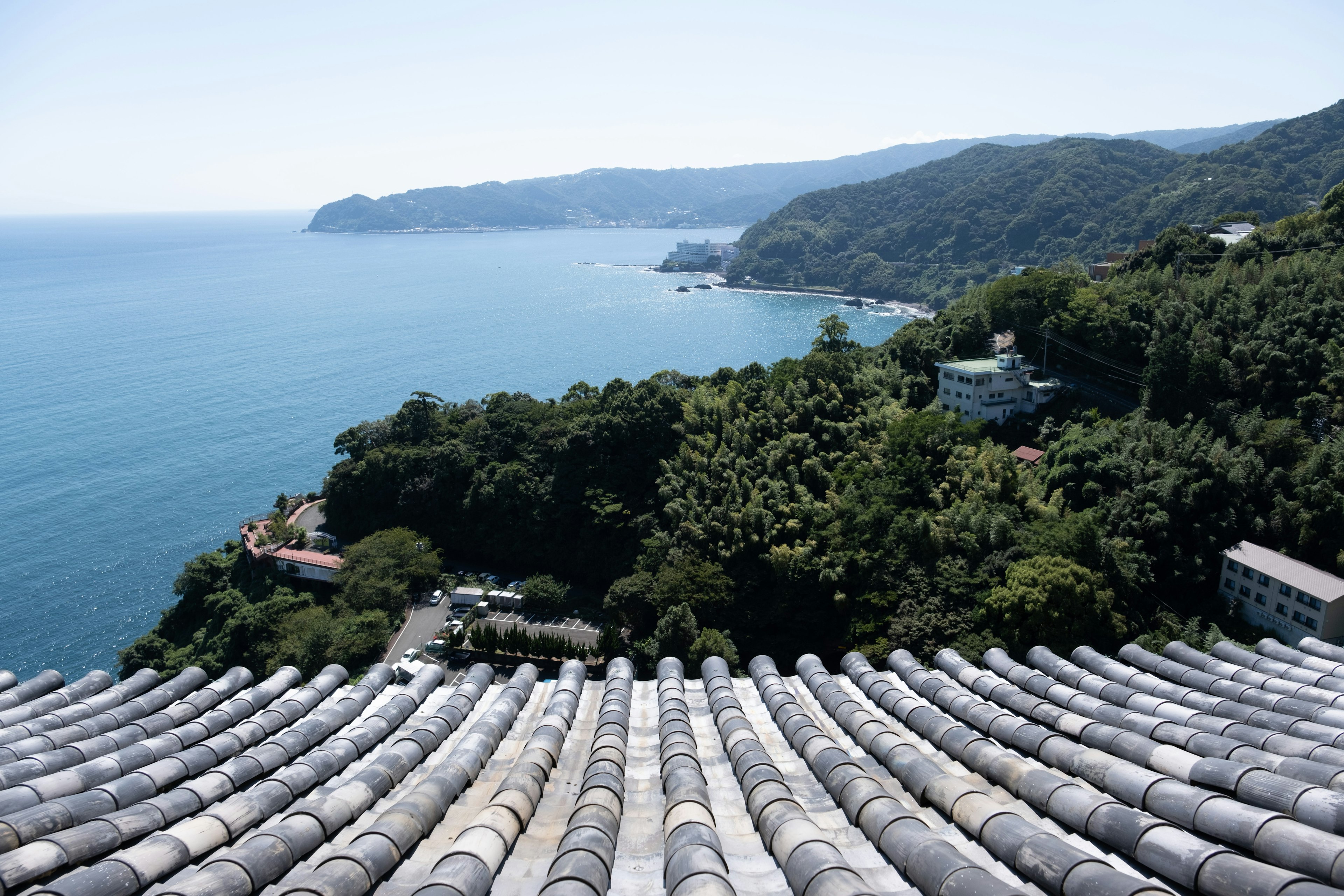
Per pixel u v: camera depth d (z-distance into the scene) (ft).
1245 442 280.51
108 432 636.89
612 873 54.13
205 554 373.40
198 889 49.03
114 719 83.05
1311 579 231.71
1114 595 235.61
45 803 61.31
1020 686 89.97
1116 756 68.49
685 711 86.33
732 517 305.53
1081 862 47.80
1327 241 381.19
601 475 367.45
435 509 394.52
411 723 87.20
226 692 92.12
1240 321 326.44
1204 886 46.50
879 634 255.50
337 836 61.05
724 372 430.61
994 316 410.52
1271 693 78.33
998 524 264.72
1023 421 357.82
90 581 412.57
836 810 63.98
